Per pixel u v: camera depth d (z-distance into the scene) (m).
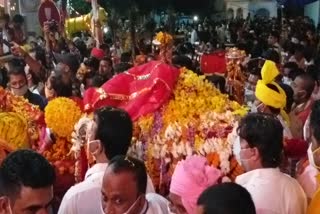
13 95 4.11
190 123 3.59
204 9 24.11
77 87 6.01
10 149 3.27
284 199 2.82
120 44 13.21
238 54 5.66
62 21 11.23
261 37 18.66
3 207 2.20
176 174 2.75
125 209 2.54
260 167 2.92
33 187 2.16
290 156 3.63
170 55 6.01
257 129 2.89
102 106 3.60
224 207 2.14
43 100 5.10
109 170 2.53
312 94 5.96
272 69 3.97
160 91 3.66
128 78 3.86
